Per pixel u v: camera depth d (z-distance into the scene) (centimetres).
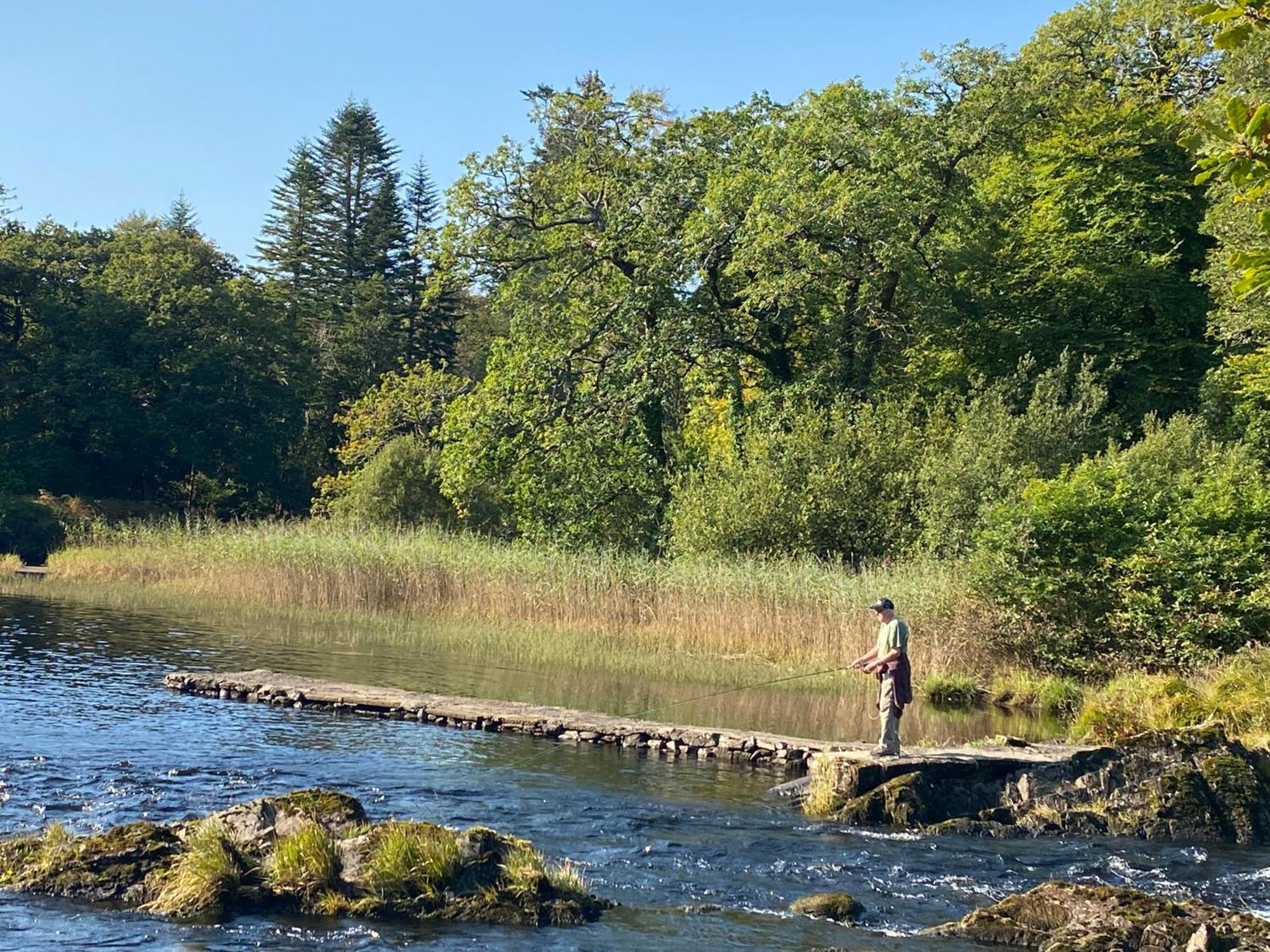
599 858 1078
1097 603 2330
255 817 991
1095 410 3259
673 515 3416
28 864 948
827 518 3152
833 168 3656
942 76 3794
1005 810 1306
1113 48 4703
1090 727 1709
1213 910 906
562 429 3797
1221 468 2573
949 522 2973
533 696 1967
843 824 1255
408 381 5797
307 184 8069
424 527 3678
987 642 2375
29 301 6247
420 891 913
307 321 7712
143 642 2427
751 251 3444
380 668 2189
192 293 6638
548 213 3888
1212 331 3666
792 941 881
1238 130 549
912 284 3631
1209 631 2222
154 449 6556
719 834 1184
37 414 6275
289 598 3103
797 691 2175
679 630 2625
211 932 846
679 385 3816
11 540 4903
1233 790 1319
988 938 902
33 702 1709
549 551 3169
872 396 3584
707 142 3869
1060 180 4109
